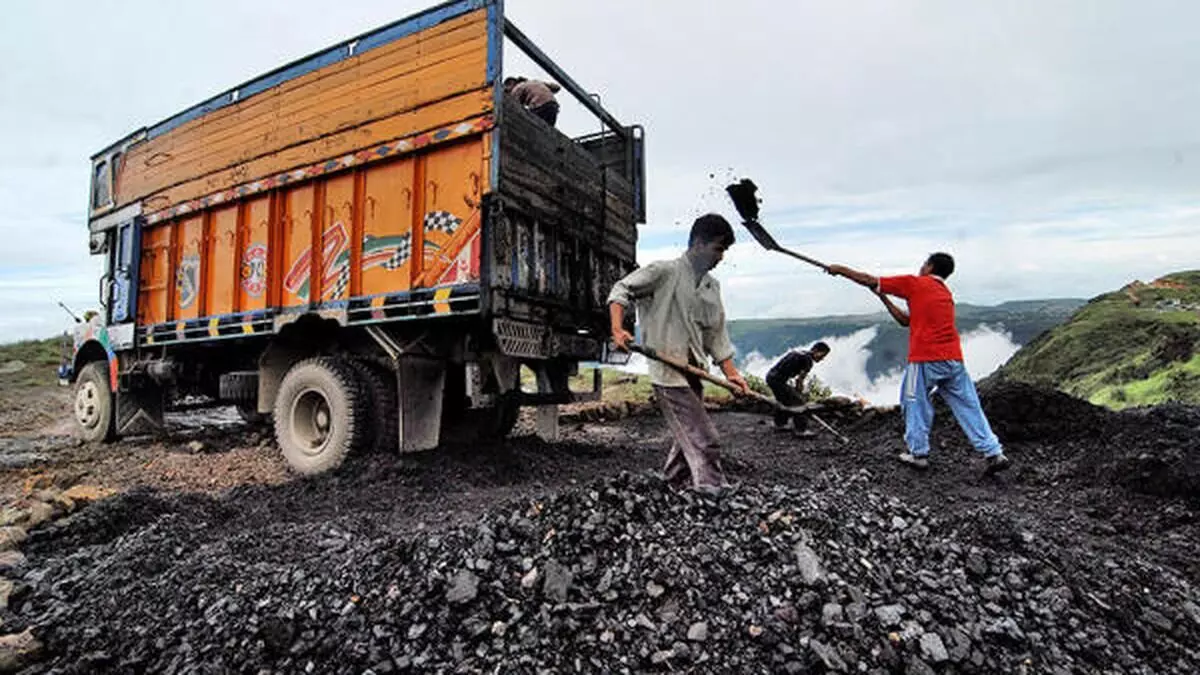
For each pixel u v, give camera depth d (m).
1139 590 2.85
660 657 2.19
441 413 5.73
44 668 2.49
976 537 3.04
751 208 4.75
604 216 6.39
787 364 7.36
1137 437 4.97
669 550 2.63
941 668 2.19
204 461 6.54
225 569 2.98
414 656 2.26
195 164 6.95
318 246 5.80
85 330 8.80
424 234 5.08
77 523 3.96
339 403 5.48
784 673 2.15
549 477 5.40
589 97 6.41
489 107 4.69
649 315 3.38
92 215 8.73
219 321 6.63
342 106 5.60
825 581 2.45
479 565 2.58
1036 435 5.78
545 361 5.91
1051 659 2.30
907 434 5.26
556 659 2.21
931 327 5.03
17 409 11.36
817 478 4.96
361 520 3.91
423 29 5.10
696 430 3.31
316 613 2.50
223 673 2.33
